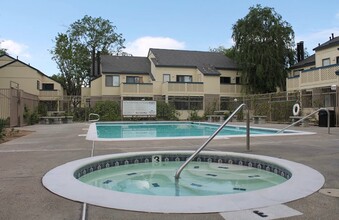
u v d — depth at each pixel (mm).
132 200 3686
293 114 20734
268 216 3184
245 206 3463
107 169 6836
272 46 32781
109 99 31578
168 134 17281
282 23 33531
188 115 31547
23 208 3482
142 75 34250
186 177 6281
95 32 46094
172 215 3223
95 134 12641
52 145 9219
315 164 6008
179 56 36562
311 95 21000
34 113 22672
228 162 7340
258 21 33156
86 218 3156
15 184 4547
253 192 3990
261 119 22766
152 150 8133
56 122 23219
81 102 30547
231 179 6102
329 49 25781
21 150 8141
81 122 25625
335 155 7133
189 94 32281
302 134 12297
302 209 3391
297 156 7016
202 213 3266
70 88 46188
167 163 7641
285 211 3326
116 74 33375
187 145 9172
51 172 5238
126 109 27422
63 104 30141
